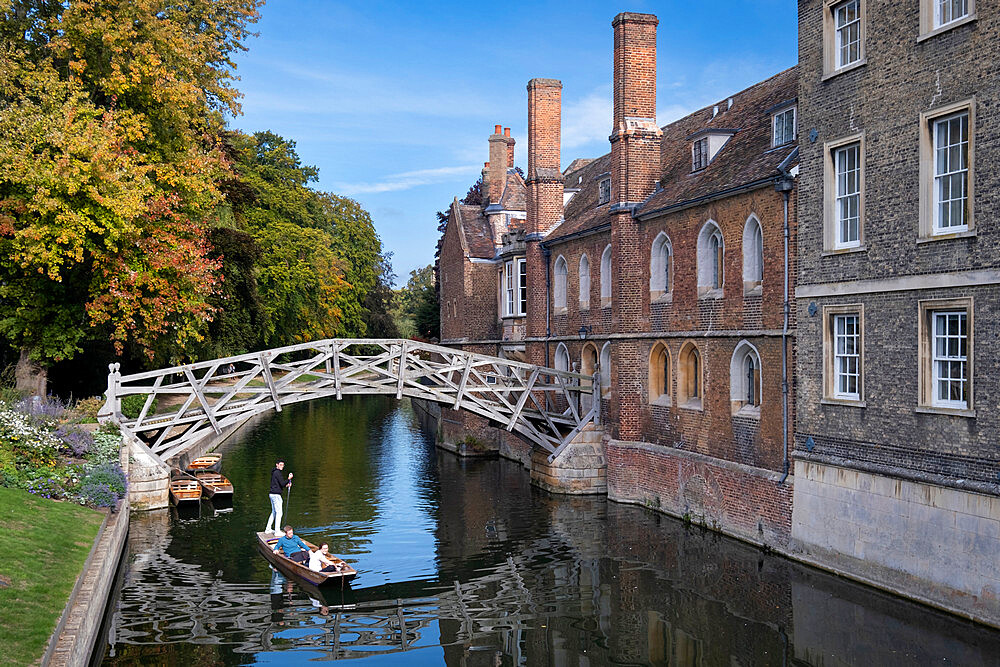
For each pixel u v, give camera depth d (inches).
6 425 760.3
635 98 950.4
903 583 558.3
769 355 716.0
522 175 1485.0
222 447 1407.5
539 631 544.7
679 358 869.2
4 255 906.1
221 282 1242.0
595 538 780.6
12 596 428.5
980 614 499.8
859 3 611.5
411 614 581.6
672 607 579.5
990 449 498.0
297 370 952.3
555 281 1188.5
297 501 961.5
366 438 1551.4
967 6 522.6
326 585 640.4
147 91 898.7
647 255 935.7
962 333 528.4
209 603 603.8
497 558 720.3
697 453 833.5
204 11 979.3
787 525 680.4
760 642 507.2
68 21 845.8
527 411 1067.9
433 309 2417.6
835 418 625.3
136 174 860.0
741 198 760.3
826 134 637.9
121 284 897.5
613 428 983.6
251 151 2268.7
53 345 966.4
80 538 569.6
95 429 868.6
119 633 538.9
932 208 545.6
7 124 799.7
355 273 2800.2
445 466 1224.8
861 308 599.5
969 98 513.0
